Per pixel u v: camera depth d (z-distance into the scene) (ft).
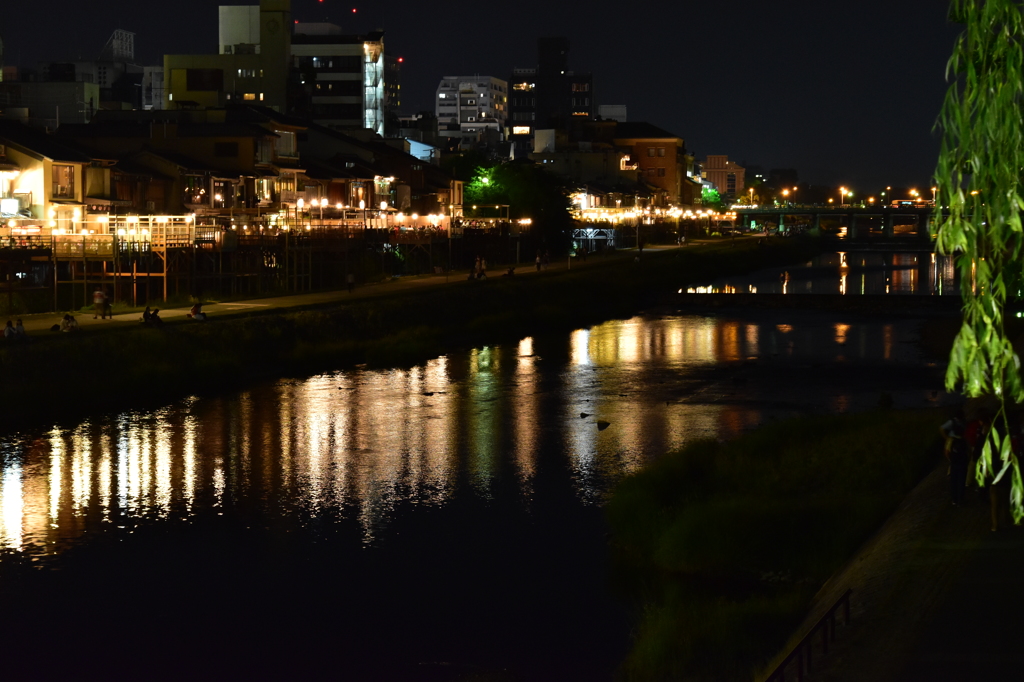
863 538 79.56
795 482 94.27
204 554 91.66
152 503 106.93
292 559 90.17
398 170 383.24
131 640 74.18
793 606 68.03
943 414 117.50
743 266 479.41
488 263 369.71
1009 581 57.00
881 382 177.58
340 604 80.07
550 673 67.51
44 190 231.09
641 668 63.57
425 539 94.99
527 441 134.10
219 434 138.10
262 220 266.36
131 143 290.97
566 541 93.45
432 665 69.31
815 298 310.04
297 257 267.18
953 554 62.59
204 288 237.04
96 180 244.83
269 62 480.23
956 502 74.13
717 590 77.46
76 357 158.40
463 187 430.61
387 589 82.94
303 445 132.16
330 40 611.06
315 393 168.04
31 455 126.41
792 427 115.34
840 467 96.22
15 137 233.96
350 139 368.48
